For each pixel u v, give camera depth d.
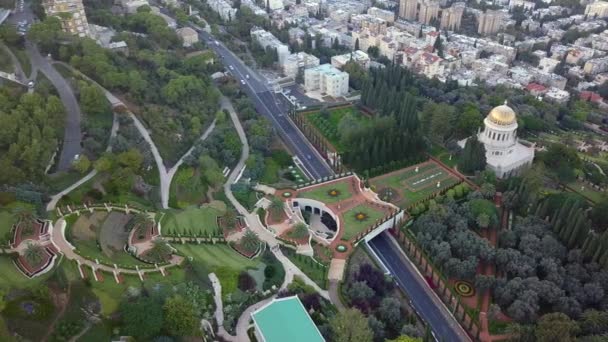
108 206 189.88
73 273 147.25
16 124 193.75
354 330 139.25
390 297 163.50
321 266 177.50
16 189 177.50
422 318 164.38
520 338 149.00
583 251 177.12
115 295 143.62
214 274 165.75
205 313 150.00
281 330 138.88
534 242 182.38
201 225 193.88
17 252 153.88
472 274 176.00
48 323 128.12
